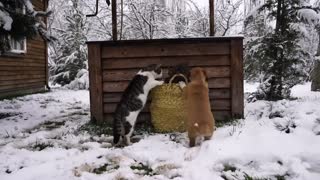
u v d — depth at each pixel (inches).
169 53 65.8
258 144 45.6
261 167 40.2
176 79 61.1
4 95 121.0
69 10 217.0
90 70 66.8
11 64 126.5
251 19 92.5
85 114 85.2
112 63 66.8
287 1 85.3
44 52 161.6
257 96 88.4
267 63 85.6
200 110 48.9
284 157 41.5
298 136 48.7
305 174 37.2
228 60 65.5
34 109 93.8
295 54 85.2
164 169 41.2
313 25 87.0
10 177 41.0
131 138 57.1
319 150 42.9
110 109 67.5
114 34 67.2
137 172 41.3
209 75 65.8
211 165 41.1
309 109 61.8
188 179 38.2
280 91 86.7
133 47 66.2
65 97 126.0
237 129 54.7
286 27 85.7
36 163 46.1
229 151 43.6
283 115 61.9
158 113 59.1
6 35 76.1
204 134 47.9
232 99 65.5
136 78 56.7
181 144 51.1
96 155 47.9
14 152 50.6
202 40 64.9
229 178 38.1
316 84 134.4
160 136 56.4
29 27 76.9
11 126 70.6
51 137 60.0
